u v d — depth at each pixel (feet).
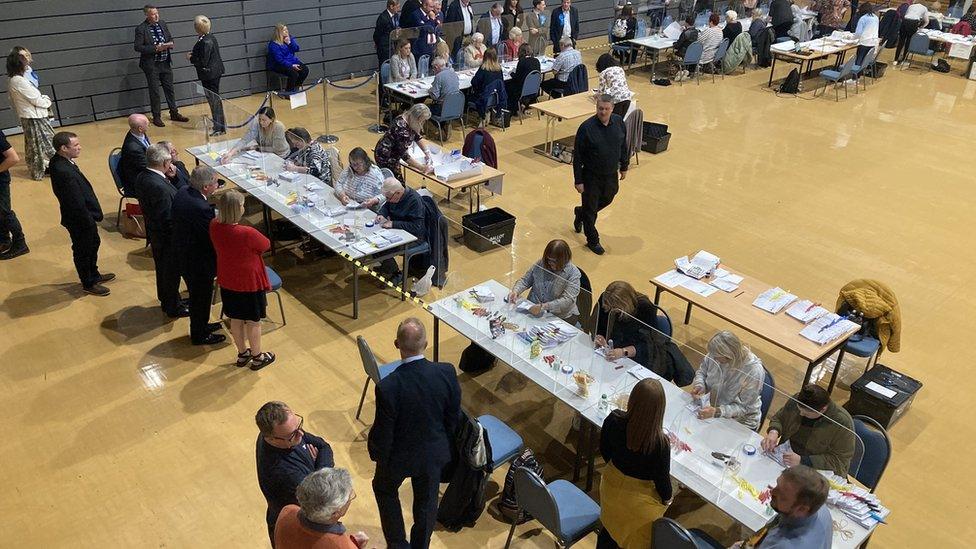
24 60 28.32
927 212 30.40
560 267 18.15
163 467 16.49
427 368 12.94
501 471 17.01
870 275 25.63
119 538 14.75
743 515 12.89
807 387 14.51
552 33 47.93
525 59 38.04
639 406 11.68
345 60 44.73
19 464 16.37
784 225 28.89
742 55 47.73
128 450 16.90
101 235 25.95
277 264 24.94
